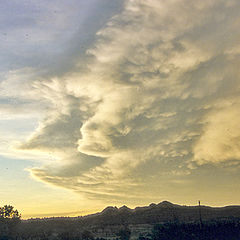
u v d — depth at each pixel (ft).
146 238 344.28
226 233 313.94
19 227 407.03
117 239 367.04
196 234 324.80
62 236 387.75
